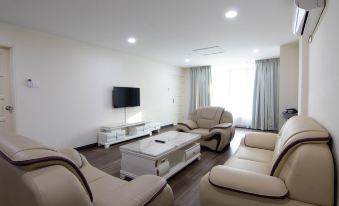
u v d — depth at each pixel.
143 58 5.47
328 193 1.03
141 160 2.36
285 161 1.24
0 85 2.93
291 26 3.04
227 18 2.75
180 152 2.89
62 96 3.58
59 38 3.51
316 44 1.84
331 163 1.04
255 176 1.24
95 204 1.00
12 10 2.46
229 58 5.57
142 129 4.97
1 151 0.84
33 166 0.75
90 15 2.62
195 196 2.16
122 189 1.14
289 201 1.11
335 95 1.14
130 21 2.84
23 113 3.08
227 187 1.24
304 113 2.68
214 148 3.66
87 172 1.69
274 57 5.53
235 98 6.55
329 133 1.25
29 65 3.13
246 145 2.58
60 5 2.33
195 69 7.13
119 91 4.61
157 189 1.17
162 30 3.22
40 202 0.69
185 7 2.40
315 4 1.41
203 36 3.53
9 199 0.93
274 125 5.77
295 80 4.09
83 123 3.96
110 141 4.11
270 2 2.28
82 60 3.90
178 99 7.19
